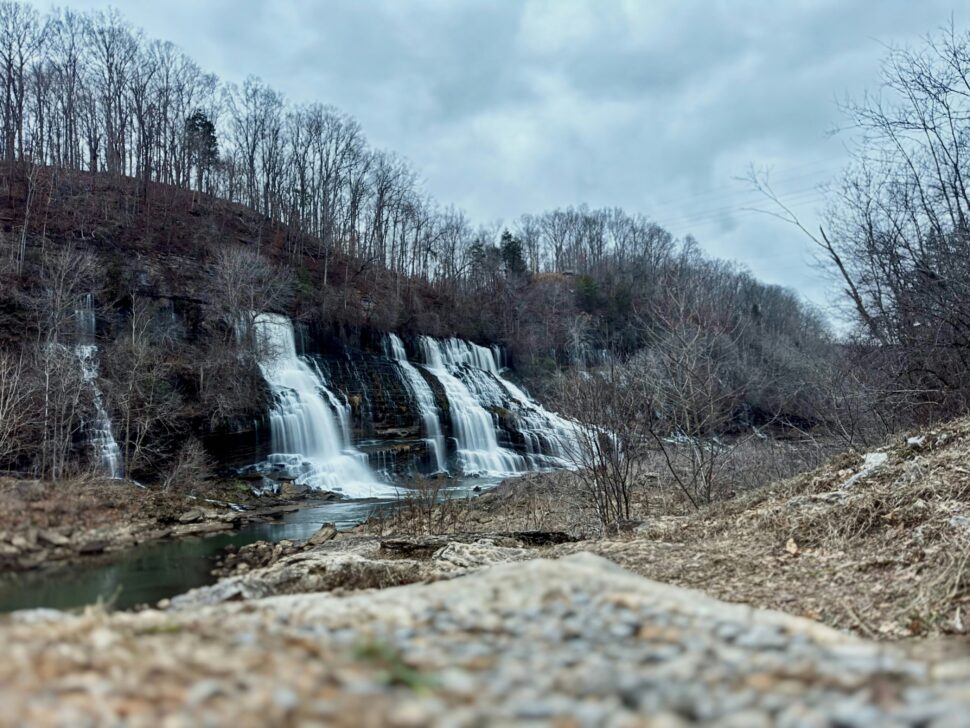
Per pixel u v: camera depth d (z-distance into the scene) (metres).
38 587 14.01
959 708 3.12
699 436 19.97
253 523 24.06
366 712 3.33
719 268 97.75
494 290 73.88
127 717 3.29
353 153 72.56
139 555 17.95
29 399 26.95
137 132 63.59
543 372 59.09
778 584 9.39
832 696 3.54
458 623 5.27
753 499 14.98
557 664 4.21
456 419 46.97
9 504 20.23
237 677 3.92
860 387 19.56
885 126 19.27
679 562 11.27
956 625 6.87
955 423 13.08
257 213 64.81
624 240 115.12
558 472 28.44
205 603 10.12
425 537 17.59
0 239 35.84
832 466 14.52
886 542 9.99
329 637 4.95
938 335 16.62
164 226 51.09
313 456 38.25
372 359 48.78
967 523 9.13
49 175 50.44
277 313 45.28
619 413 18.50
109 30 60.44
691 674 3.95
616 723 3.17
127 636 5.03
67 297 33.12
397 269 74.62
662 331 29.08
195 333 39.56
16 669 3.93
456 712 3.34
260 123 69.56
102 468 27.27
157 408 30.23
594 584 6.20
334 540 19.00
